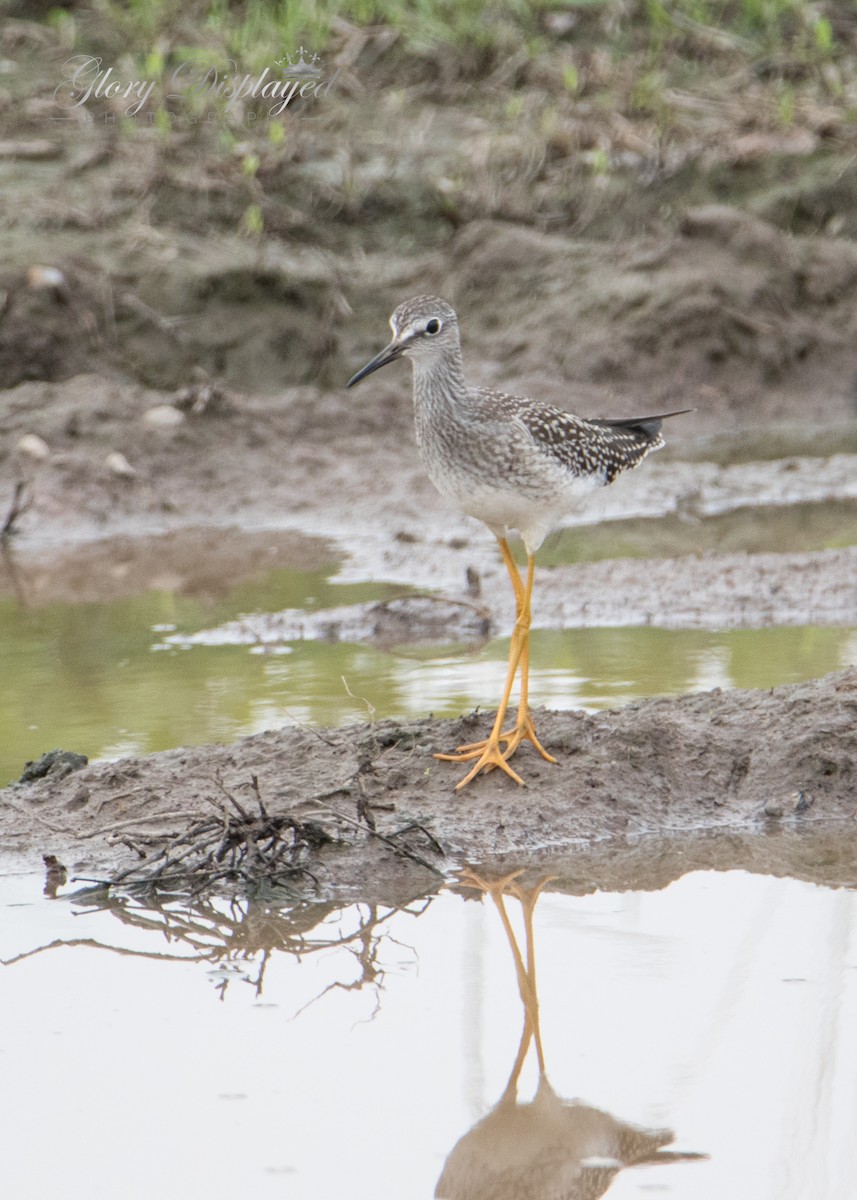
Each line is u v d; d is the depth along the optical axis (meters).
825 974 7.41
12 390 17.56
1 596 13.89
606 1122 6.29
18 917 8.10
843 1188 5.85
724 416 19.23
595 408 18.84
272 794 9.09
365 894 8.45
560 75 22.64
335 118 21.81
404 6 23.78
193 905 8.29
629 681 11.16
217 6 22.77
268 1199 5.76
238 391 18.36
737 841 9.03
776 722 9.84
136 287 18.73
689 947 7.76
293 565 14.68
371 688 11.19
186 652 12.24
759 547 14.71
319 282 19.44
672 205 21.28
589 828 9.07
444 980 7.51
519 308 20.03
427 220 20.89
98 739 10.23
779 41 23.86
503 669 11.61
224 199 20.08
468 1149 6.10
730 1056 6.71
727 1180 5.93
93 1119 6.26
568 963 7.61
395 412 18.20
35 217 19.28
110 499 16.17
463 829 9.00
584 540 15.14
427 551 14.83
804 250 20.66
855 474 17.11
